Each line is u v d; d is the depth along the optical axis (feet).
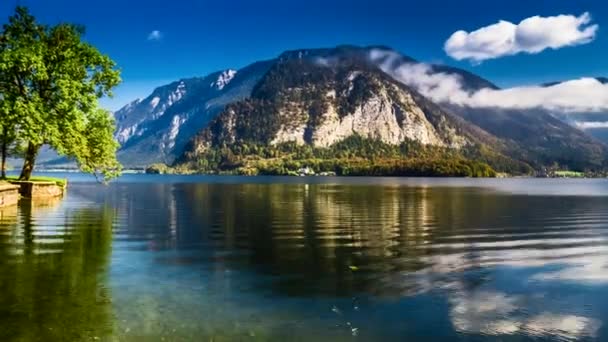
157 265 65.98
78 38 179.52
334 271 63.77
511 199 250.16
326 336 40.32
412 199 238.48
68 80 167.02
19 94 166.50
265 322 43.24
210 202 204.95
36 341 37.37
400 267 66.95
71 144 170.50
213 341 38.55
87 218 123.65
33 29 177.47
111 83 182.80
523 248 84.94
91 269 62.18
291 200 223.51
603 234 104.47
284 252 77.92
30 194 183.52
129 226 110.11
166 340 38.47
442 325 43.50
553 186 566.36
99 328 40.60
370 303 49.42
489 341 40.04
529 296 53.06
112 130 192.24
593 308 48.93
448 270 65.46
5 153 189.88
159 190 341.82
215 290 53.31
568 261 73.00
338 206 184.03
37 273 58.95
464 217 140.87
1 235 89.45
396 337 40.47
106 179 194.39
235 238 93.09
